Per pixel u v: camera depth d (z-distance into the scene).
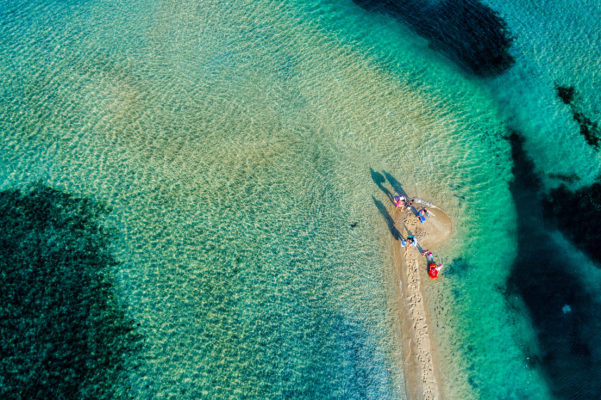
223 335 23.47
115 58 33.66
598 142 31.73
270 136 31.47
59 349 21.14
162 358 22.12
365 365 23.91
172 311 23.55
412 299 26.02
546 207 29.45
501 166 31.17
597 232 28.36
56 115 29.59
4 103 29.95
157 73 33.44
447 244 27.83
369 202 29.14
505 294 26.55
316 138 31.80
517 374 24.36
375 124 32.69
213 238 26.47
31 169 26.81
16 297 22.14
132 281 23.91
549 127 32.72
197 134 30.55
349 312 25.33
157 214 26.58
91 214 25.58
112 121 30.03
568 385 24.11
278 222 27.88
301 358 23.62
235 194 28.45
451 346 24.92
